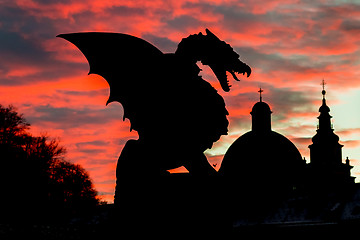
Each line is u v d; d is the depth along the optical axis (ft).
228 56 33.24
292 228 115.34
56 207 152.15
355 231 155.33
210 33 33.71
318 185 341.00
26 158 145.89
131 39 35.12
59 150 161.27
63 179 164.86
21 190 138.41
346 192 241.76
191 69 33.55
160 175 32.91
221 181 32.94
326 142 366.43
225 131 33.53
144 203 32.35
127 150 33.60
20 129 150.61
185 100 33.19
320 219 230.27
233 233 32.55
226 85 33.45
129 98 34.30
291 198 297.12
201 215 31.94
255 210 271.08
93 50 35.29
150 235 31.76
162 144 33.06
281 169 341.21
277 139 356.18
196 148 32.99
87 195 174.19
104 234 33.06
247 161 345.10
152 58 34.27
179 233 31.63
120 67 34.71
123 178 33.12
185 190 32.24
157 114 33.45
